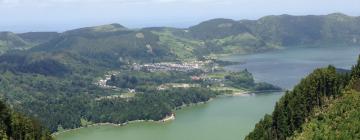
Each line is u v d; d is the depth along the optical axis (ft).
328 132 600.80
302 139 625.41
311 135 615.57
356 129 584.40
